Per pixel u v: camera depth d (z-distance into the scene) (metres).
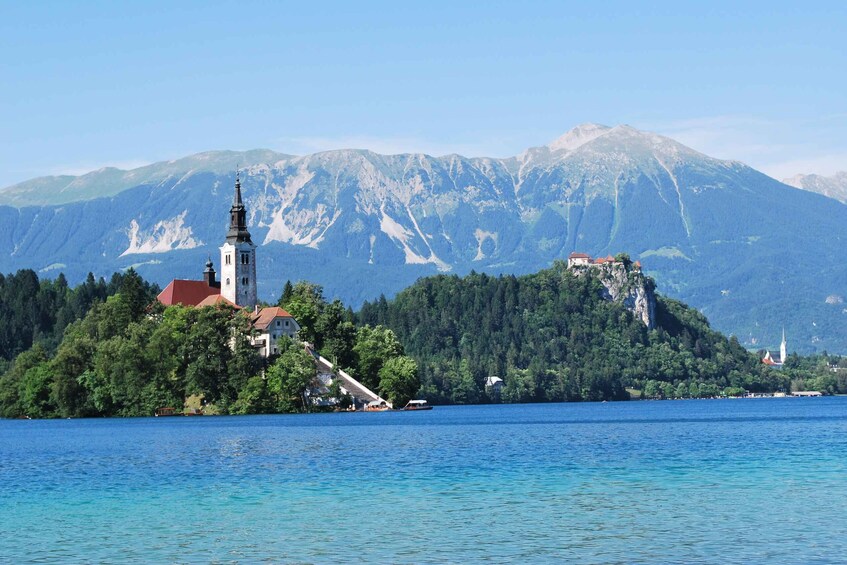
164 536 94.75
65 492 123.00
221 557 86.31
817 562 80.56
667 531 92.75
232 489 122.88
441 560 83.44
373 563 83.00
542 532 93.12
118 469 146.50
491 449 171.00
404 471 138.00
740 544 87.06
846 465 140.50
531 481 125.81
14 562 85.50
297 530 96.31
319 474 136.12
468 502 109.69
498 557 84.12
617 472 134.12
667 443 183.00
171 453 169.38
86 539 94.00
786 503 106.25
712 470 135.38
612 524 96.31
